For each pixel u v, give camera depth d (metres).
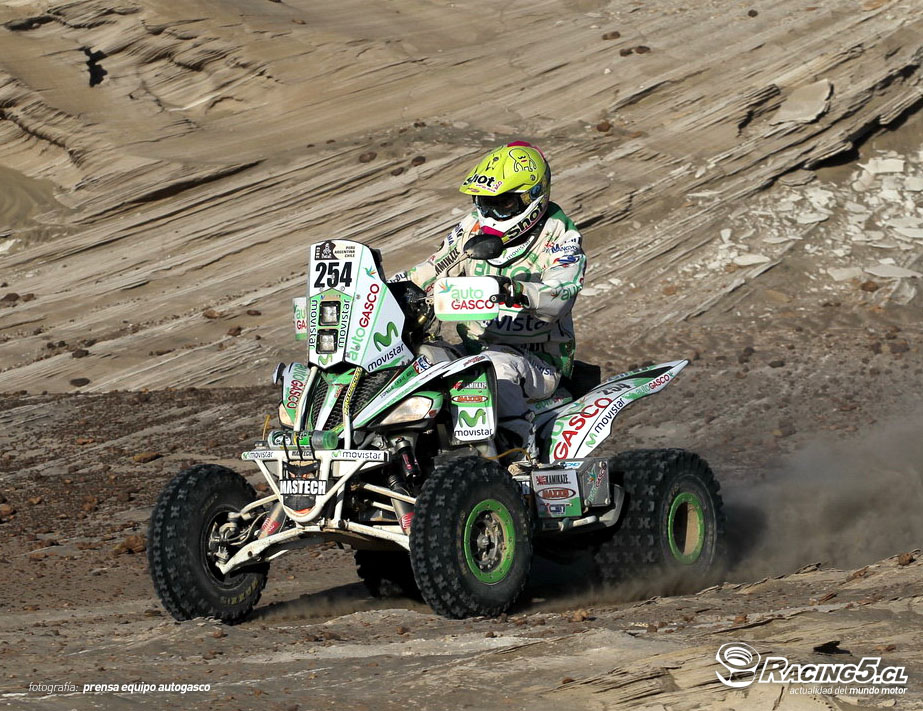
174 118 96.69
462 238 24.25
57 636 19.77
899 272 72.44
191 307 74.81
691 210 80.81
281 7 110.75
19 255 83.31
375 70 100.44
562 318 23.06
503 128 91.62
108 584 27.27
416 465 20.92
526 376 22.72
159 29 102.31
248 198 86.94
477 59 102.56
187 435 51.16
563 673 14.13
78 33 103.88
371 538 20.67
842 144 85.31
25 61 99.62
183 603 20.56
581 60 100.81
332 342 20.80
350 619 20.05
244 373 65.12
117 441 50.88
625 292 72.56
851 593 20.00
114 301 76.56
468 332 23.56
